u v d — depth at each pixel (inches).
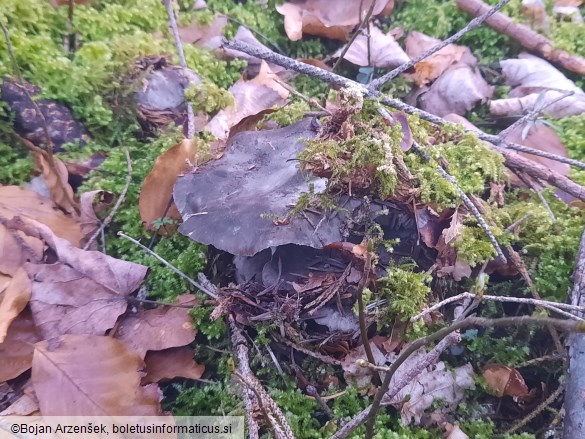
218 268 8.1
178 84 10.0
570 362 6.2
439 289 7.7
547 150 9.8
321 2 12.3
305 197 6.7
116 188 9.0
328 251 7.1
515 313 8.0
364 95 8.2
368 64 11.4
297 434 6.7
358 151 7.0
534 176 8.5
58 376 6.4
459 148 8.5
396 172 7.3
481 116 10.9
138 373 6.7
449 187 7.4
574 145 9.9
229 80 11.1
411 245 7.4
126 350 6.7
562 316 7.3
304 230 6.6
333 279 7.1
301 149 7.6
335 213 6.9
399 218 7.3
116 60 9.9
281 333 7.2
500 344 7.7
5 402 6.6
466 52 11.7
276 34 12.2
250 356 7.3
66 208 8.7
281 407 6.9
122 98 9.8
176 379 7.5
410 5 12.5
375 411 5.6
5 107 8.9
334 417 6.8
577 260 7.3
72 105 9.5
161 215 8.5
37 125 9.1
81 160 9.2
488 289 8.0
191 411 7.1
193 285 8.0
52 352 6.5
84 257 7.5
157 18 11.3
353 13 12.1
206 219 6.8
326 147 7.1
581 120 10.1
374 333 7.5
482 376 7.4
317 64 11.4
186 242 8.5
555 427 6.8
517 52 11.8
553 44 11.4
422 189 7.3
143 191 8.3
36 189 8.8
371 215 7.1
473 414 7.3
